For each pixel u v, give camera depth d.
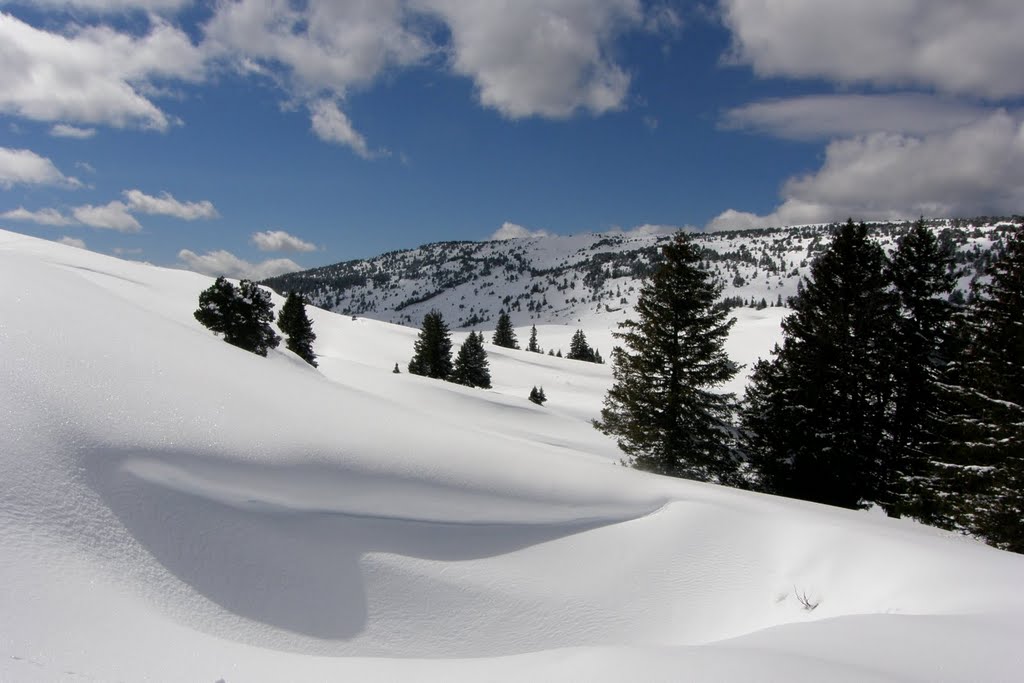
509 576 6.58
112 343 7.32
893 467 17.50
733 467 19.00
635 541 7.93
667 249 18.97
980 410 14.14
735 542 8.11
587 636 6.06
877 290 17.88
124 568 4.33
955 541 8.05
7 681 2.65
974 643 4.39
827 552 7.49
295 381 9.63
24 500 4.25
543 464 9.41
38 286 8.31
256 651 3.94
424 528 6.77
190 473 5.73
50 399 5.46
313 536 5.89
